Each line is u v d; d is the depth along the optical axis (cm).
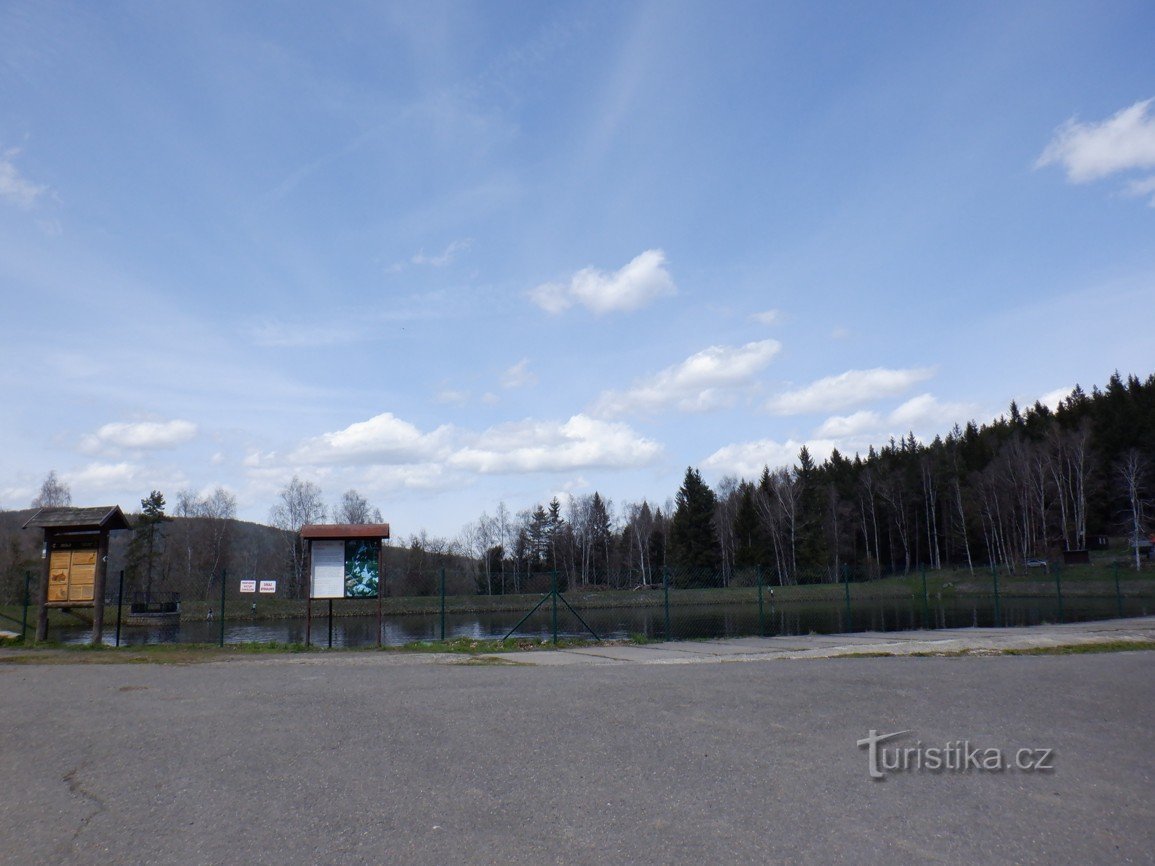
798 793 552
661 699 875
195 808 522
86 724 766
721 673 1099
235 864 433
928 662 1269
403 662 1322
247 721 773
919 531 8656
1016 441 7612
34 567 4084
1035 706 861
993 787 577
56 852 451
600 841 464
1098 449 7394
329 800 536
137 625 3247
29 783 579
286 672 1143
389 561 5891
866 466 9556
